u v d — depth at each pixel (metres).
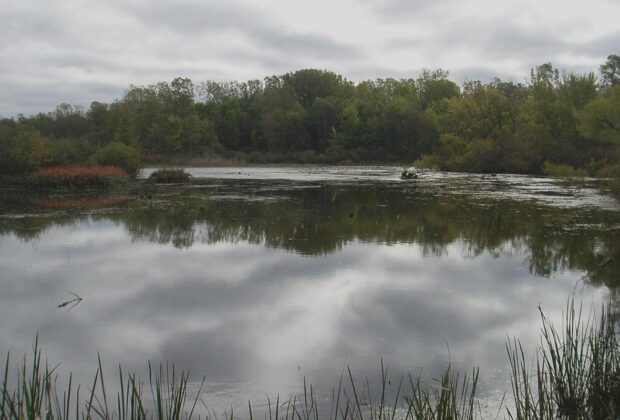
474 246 12.50
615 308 7.72
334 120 82.06
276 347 6.48
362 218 17.27
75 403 5.05
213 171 52.53
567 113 41.19
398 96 87.31
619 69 61.50
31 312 7.90
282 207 20.41
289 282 9.38
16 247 12.66
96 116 86.19
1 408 3.87
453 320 7.36
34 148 33.00
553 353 4.84
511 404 4.92
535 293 8.62
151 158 67.50
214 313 7.76
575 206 19.97
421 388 5.31
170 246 12.73
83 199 23.83
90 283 9.47
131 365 6.01
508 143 43.78
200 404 5.08
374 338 6.73
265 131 83.94
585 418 4.34
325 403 5.05
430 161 51.69
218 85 104.94
